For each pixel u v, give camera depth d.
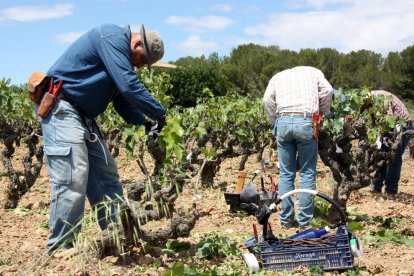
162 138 5.12
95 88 5.13
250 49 101.88
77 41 5.18
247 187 7.33
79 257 4.63
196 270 4.68
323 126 8.71
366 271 5.05
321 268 4.99
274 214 8.05
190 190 9.84
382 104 9.98
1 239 6.18
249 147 12.46
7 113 10.27
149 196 5.08
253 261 4.90
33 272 4.62
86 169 5.17
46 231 6.71
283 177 7.13
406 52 72.19
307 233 5.22
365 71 77.88
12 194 8.28
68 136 5.06
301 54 89.75
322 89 6.97
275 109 7.19
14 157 15.46
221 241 5.50
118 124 13.25
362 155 7.63
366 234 6.66
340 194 7.62
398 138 9.75
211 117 11.80
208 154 5.24
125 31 5.03
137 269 4.78
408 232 6.88
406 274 5.03
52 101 5.06
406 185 12.54
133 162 14.88
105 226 5.49
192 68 52.44
